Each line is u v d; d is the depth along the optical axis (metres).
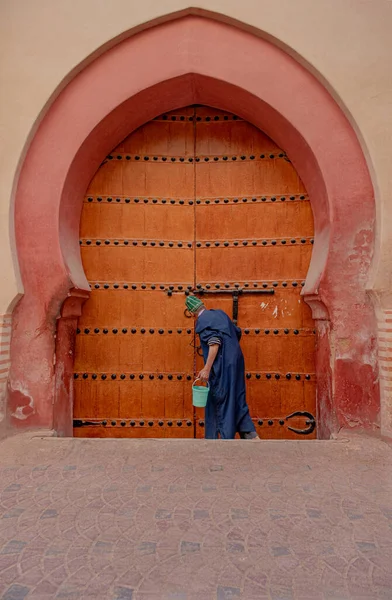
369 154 3.46
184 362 4.21
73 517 2.15
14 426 3.58
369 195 3.55
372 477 2.63
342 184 3.61
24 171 3.69
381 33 3.53
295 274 4.18
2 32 3.67
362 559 1.80
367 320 3.53
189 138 4.37
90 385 4.17
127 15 3.68
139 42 3.78
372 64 3.51
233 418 3.61
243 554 1.83
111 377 4.18
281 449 3.09
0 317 3.49
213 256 4.28
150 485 2.51
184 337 4.23
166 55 3.77
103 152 4.19
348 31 3.56
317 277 3.66
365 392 3.50
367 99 3.49
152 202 4.32
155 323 4.23
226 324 3.74
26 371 3.64
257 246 4.25
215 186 4.34
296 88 3.69
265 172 4.29
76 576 1.69
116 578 1.68
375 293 3.39
